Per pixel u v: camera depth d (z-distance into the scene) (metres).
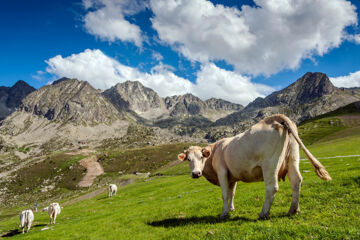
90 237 11.10
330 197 9.32
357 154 38.09
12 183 192.75
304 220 7.17
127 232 10.29
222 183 9.07
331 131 122.19
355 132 92.94
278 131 7.49
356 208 7.57
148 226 10.52
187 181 45.88
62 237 12.87
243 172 8.34
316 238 5.74
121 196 44.94
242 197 13.02
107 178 185.00
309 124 149.88
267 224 7.02
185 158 9.77
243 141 8.12
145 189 47.62
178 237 7.91
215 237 6.97
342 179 11.42
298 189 7.66
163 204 19.27
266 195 7.67
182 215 11.47
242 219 8.45
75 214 28.89
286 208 9.02
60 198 142.75
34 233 18.02
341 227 6.08
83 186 174.62
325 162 30.98
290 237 5.96
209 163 9.93
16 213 105.81
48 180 195.00
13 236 18.69
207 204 12.70
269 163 7.50
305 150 7.27
